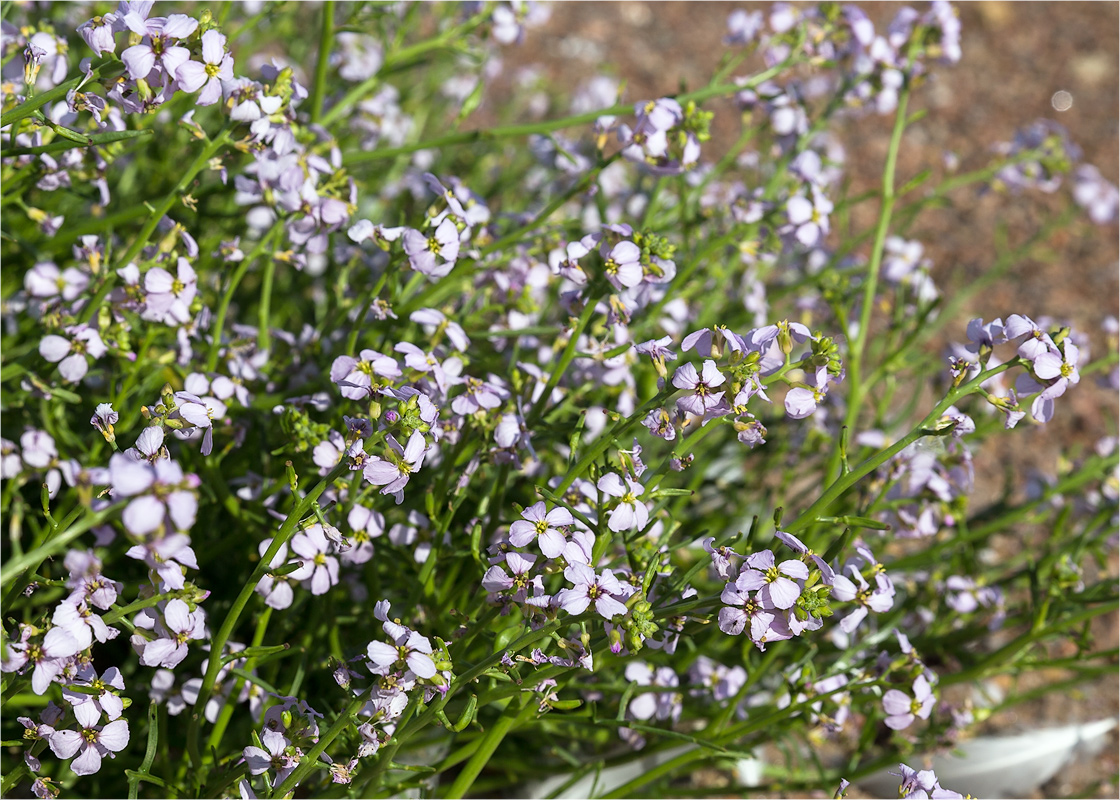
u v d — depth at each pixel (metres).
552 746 0.53
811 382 0.44
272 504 0.50
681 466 0.44
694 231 0.58
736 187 0.62
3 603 0.44
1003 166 0.65
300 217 0.51
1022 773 0.60
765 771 0.55
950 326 0.87
